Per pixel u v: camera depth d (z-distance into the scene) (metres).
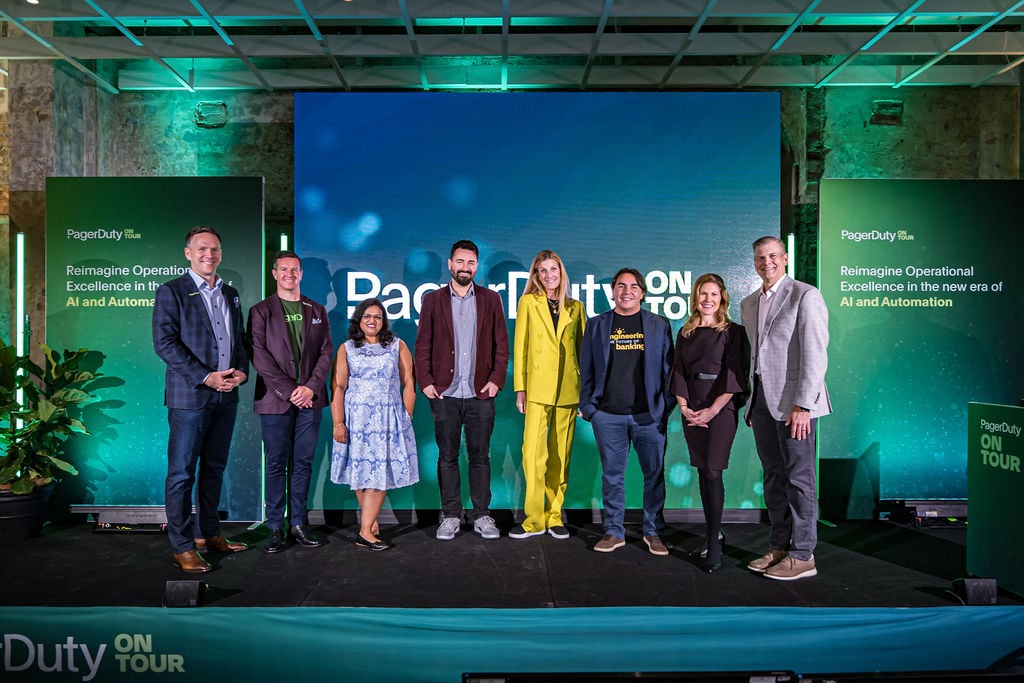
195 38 4.37
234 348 3.38
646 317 3.45
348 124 4.09
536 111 4.11
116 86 4.95
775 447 3.17
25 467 3.75
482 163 4.11
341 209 4.08
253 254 3.99
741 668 2.44
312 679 2.40
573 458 4.08
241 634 2.40
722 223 4.10
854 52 4.36
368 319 3.46
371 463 3.44
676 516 4.05
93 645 2.40
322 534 3.82
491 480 4.08
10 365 3.79
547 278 3.59
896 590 2.92
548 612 2.42
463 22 4.35
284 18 3.96
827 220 4.06
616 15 3.95
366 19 4.29
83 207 3.97
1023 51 4.36
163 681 2.41
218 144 5.03
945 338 4.06
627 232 4.11
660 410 3.41
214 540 3.46
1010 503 2.88
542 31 4.87
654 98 4.11
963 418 4.07
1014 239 4.05
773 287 3.14
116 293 3.97
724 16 3.96
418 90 5.08
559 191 4.11
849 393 4.07
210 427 3.35
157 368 3.98
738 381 3.11
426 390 3.61
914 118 5.01
